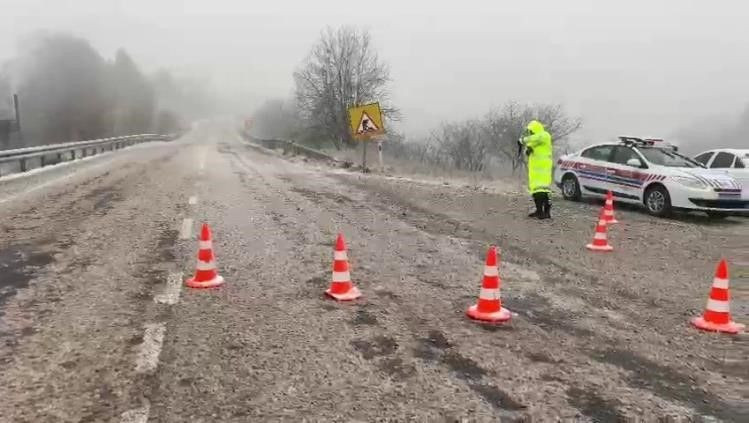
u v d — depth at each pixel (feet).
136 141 155.02
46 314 17.70
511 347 16.24
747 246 32.30
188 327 16.92
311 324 17.49
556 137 142.20
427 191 53.57
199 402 12.55
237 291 20.52
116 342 15.67
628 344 16.75
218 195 45.27
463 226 35.70
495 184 64.28
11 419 11.66
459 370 14.61
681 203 41.68
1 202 39.96
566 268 25.90
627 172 45.98
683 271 26.30
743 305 21.38
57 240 27.96
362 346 15.93
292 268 23.77
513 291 21.90
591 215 42.45
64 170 65.98
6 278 21.47
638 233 35.53
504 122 145.07
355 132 74.59
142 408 12.21
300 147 114.01
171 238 28.76
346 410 12.39
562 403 13.00
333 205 42.37
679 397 13.50
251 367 14.37
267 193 47.65
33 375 13.61
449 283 22.54
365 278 22.86
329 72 143.43
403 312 18.92
